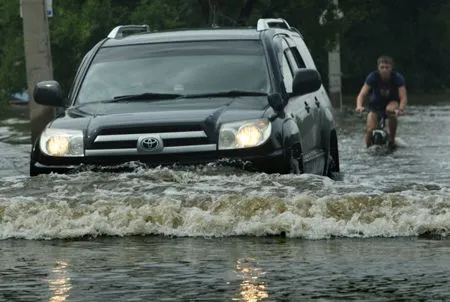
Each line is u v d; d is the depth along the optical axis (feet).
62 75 144.66
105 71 57.57
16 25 139.44
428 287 31.17
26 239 42.27
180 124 50.83
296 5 140.46
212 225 42.27
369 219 42.06
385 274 33.30
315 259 36.27
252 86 55.98
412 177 68.23
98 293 30.76
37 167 52.06
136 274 33.83
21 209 43.32
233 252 37.99
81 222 42.83
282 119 53.11
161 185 46.14
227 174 49.96
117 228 42.80
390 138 96.89
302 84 57.00
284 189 45.21
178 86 56.08
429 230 41.93
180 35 59.21
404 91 96.84
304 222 41.81
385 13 249.55
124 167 50.78
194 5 160.35
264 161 50.78
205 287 31.45
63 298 30.14
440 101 190.60
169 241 40.98
